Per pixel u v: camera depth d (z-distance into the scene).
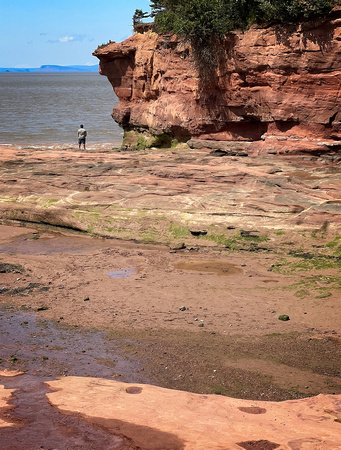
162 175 20.62
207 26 26.41
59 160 24.58
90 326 10.78
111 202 19.28
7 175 22.70
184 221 17.45
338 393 7.77
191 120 28.98
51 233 19.12
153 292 12.76
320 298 11.77
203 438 4.20
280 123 25.08
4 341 9.93
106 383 6.55
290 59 23.58
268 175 19.83
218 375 8.45
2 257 15.95
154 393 6.04
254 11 24.53
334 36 22.17
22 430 4.12
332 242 15.03
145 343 9.86
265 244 15.76
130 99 35.81
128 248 16.81
